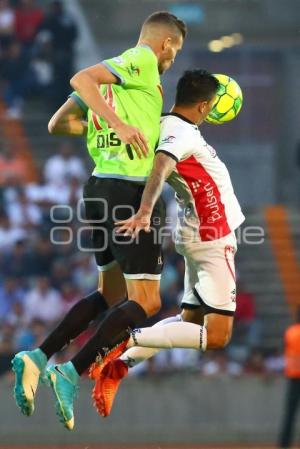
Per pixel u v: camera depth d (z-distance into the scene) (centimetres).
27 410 1614
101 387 1680
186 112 1648
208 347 1670
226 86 1736
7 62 4856
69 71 4856
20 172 4516
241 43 5522
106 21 5556
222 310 1673
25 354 1623
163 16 1644
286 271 4494
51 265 3972
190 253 1689
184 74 1662
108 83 1560
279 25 5550
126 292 1709
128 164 1600
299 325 3188
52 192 4275
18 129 4803
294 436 3306
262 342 4019
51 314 3775
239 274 4456
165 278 3781
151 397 3491
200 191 1655
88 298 1695
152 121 1603
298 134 5569
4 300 3806
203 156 1644
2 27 4831
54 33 4838
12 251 3991
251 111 5584
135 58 1584
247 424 3488
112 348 1605
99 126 1619
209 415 3494
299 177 5522
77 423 3450
